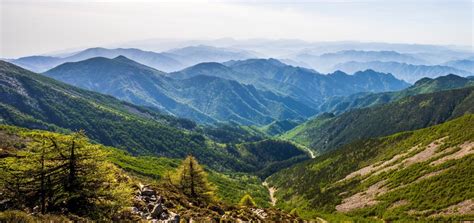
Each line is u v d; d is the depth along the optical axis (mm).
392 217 85000
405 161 128750
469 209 71125
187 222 33562
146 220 29750
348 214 103188
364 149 186750
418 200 88312
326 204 129125
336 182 158750
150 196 37688
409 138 160750
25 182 25922
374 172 139500
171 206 38125
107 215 27484
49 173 26500
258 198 179750
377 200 104250
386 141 178750
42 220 22500
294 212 74875
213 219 37594
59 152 26672
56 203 25656
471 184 80938
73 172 27312
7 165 25688
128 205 30422
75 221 24609
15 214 21969
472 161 91875
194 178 56969
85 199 27484
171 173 60594
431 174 101250
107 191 28656
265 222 46312
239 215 44875
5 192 25578
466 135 117500
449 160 103188
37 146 26484
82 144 27734
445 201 80125
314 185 175125
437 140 132375
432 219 73000
